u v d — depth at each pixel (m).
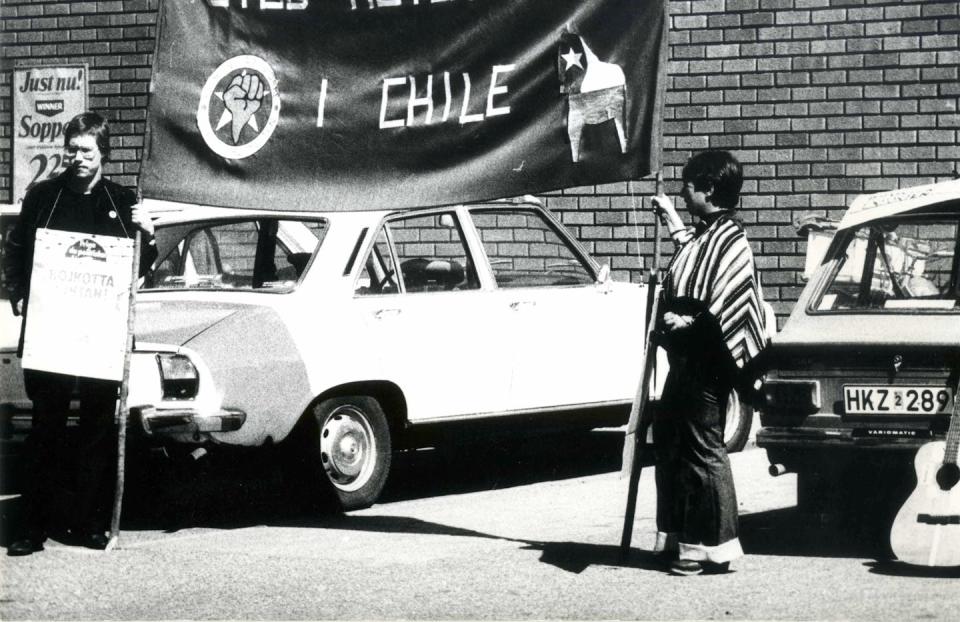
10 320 9.23
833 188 13.38
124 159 15.29
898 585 6.52
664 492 6.94
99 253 7.39
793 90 13.43
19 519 8.30
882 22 13.20
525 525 8.23
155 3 15.13
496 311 9.44
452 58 7.67
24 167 15.62
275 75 7.91
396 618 6.05
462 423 9.25
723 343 6.69
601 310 10.04
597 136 7.42
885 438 6.98
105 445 7.70
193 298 8.70
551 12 7.50
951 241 7.59
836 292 7.59
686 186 6.88
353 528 8.22
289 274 8.89
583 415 9.97
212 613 6.18
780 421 7.24
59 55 15.47
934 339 6.92
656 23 7.31
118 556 7.37
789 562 7.07
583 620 5.96
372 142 7.80
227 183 7.96
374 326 8.80
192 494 9.46
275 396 8.27
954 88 13.06
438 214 9.36
